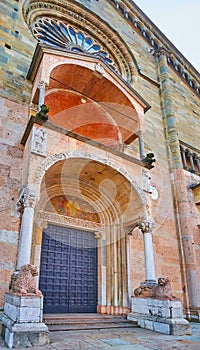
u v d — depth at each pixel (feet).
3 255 25.75
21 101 34.42
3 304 24.03
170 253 40.96
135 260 35.53
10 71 35.88
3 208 27.50
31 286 19.94
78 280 33.04
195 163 54.90
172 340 20.54
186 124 59.52
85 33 55.52
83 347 17.03
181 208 44.80
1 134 30.89
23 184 26.66
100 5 60.49
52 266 31.63
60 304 30.55
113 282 33.68
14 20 41.37
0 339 18.51
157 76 62.34
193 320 36.83
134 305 29.40
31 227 23.70
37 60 34.04
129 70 56.39
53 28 49.73
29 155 26.32
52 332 22.09
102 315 30.30
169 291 26.66
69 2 53.62
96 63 37.04
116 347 17.28
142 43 65.10
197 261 42.32
